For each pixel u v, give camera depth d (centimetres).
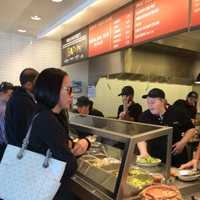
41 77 150
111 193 151
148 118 280
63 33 479
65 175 145
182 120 269
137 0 307
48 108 148
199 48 466
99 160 194
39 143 143
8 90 295
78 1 340
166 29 268
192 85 574
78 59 448
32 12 383
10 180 145
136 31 310
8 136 204
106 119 213
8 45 509
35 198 136
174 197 140
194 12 240
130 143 148
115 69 476
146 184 162
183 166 204
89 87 537
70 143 168
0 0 338
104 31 372
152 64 479
